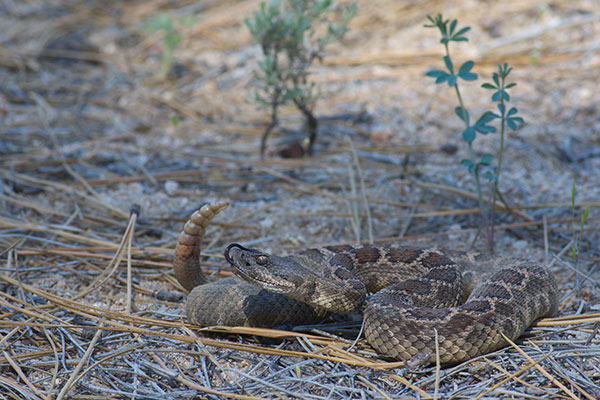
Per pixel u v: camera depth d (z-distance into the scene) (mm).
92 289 8461
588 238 10258
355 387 6641
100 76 17094
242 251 7359
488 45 16469
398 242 10188
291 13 12750
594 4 17391
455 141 13477
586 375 6641
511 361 6883
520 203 11328
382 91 15438
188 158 13188
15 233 10070
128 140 13898
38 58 17859
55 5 21281
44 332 7441
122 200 11422
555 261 9625
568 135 13250
